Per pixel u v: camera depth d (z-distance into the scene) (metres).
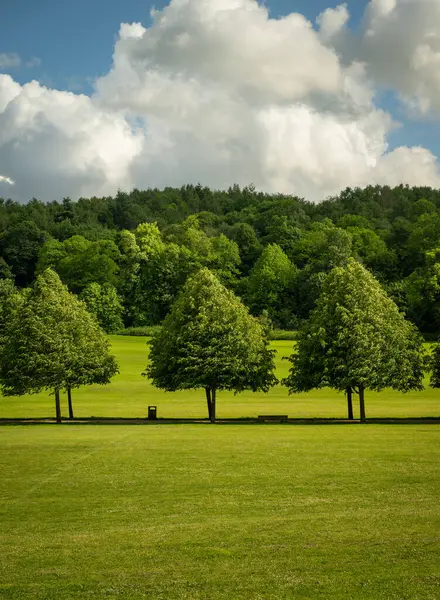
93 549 19.55
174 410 67.25
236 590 15.42
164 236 191.88
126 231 169.88
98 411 66.94
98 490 28.20
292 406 70.25
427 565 16.55
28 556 18.98
